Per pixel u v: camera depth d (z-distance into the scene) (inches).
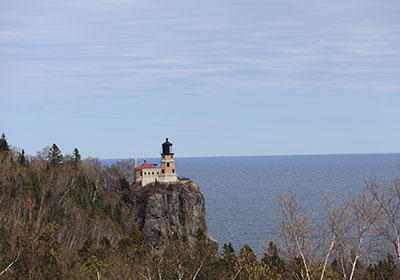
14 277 1823.3
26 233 1894.7
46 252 1951.3
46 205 4266.7
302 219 1563.7
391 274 2244.1
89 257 2726.4
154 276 2342.5
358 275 1937.7
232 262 2878.9
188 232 5369.1
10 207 3826.3
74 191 5068.9
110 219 4886.8
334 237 1528.1
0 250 1931.6
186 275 2541.8
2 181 4402.1
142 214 5359.3
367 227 1487.5
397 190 1526.8
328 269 1699.1
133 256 2500.0
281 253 1603.1
